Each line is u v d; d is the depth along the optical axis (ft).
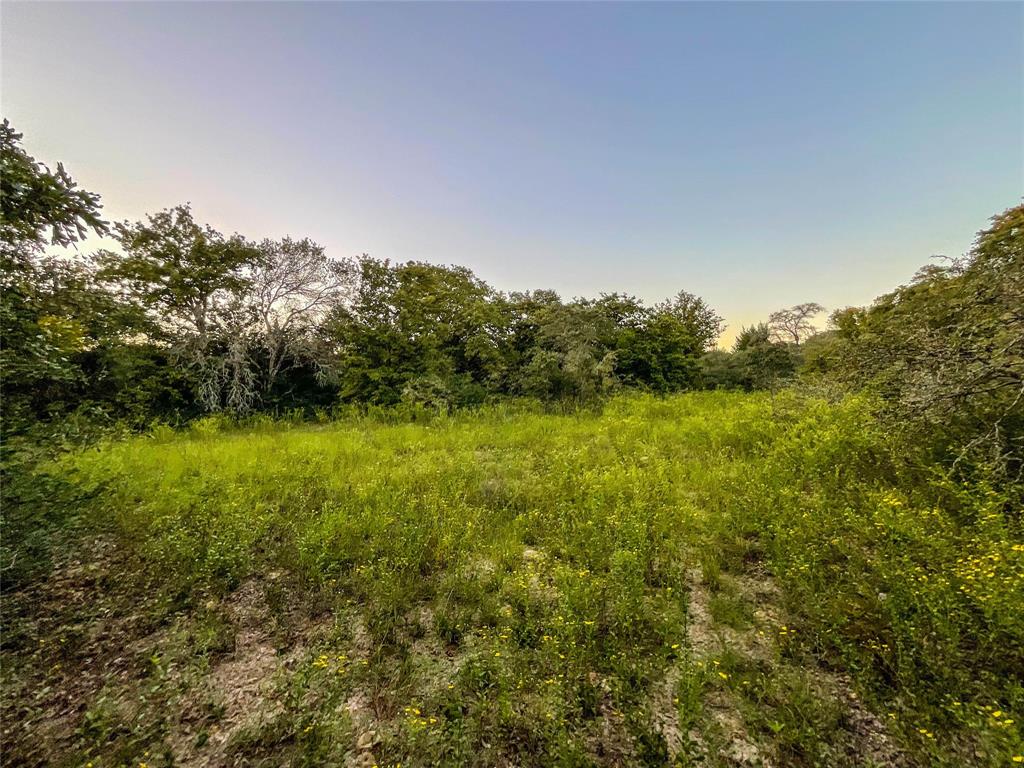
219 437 35.53
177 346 47.65
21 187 9.30
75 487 12.31
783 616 9.87
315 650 9.34
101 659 9.27
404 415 46.24
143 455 24.75
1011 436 14.05
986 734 5.89
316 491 18.84
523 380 54.95
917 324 19.86
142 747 7.14
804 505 13.64
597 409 47.75
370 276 58.54
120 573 12.55
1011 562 8.66
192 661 9.12
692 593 11.28
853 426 18.56
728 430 25.70
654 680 8.38
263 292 56.13
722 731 7.07
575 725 7.21
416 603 11.05
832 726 6.93
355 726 7.51
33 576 11.80
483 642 9.30
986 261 19.57
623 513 14.60
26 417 10.84
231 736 7.38
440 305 59.93
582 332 57.72
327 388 60.08
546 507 16.84
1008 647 7.57
